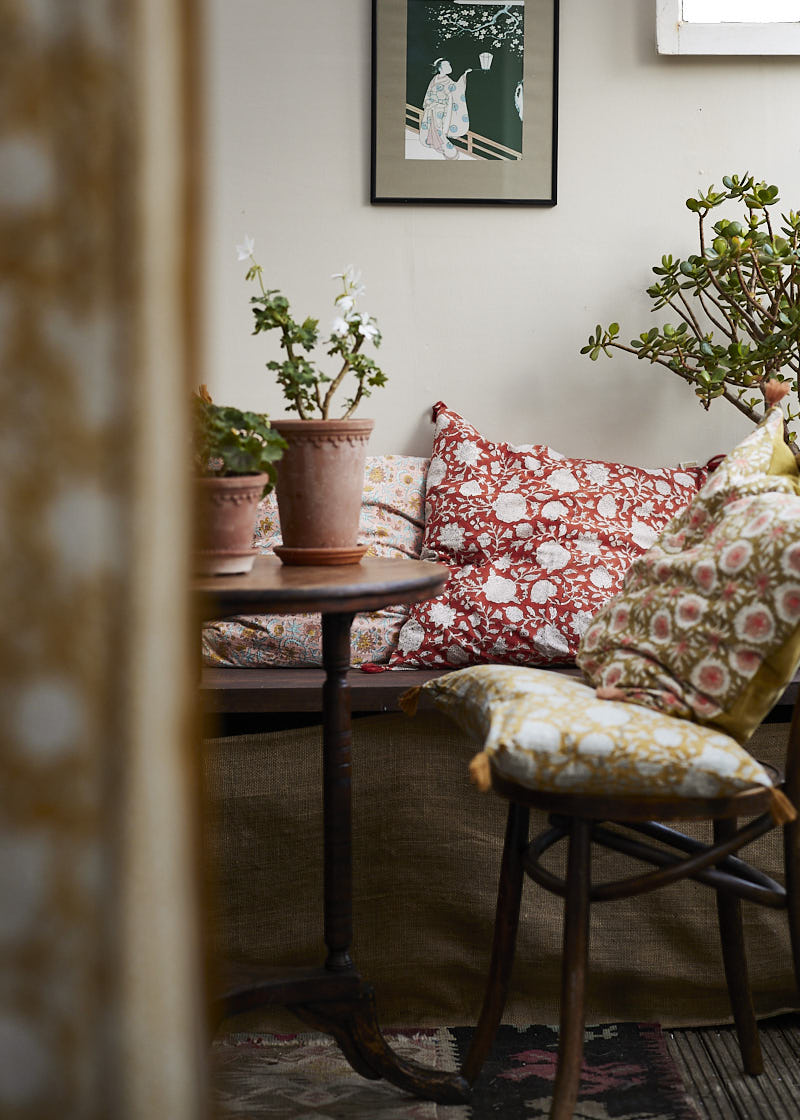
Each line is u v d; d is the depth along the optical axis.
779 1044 2.18
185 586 0.78
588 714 1.58
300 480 1.89
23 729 0.77
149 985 0.79
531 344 2.89
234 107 2.82
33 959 0.78
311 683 2.26
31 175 0.73
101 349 0.75
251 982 1.78
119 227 0.74
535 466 2.72
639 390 2.90
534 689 1.69
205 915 0.83
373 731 2.25
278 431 1.88
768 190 2.59
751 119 2.86
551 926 2.24
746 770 1.53
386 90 2.81
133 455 0.75
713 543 1.69
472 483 2.67
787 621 1.56
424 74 2.82
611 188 2.87
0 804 0.77
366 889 2.25
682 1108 1.90
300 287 2.86
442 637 2.44
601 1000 2.26
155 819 0.78
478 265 2.87
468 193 2.84
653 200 2.87
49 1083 0.79
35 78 0.73
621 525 2.61
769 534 1.59
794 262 2.59
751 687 1.59
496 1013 1.91
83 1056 0.79
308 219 2.85
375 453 2.91
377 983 2.25
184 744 0.79
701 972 2.24
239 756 2.21
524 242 2.87
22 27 0.73
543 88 2.83
